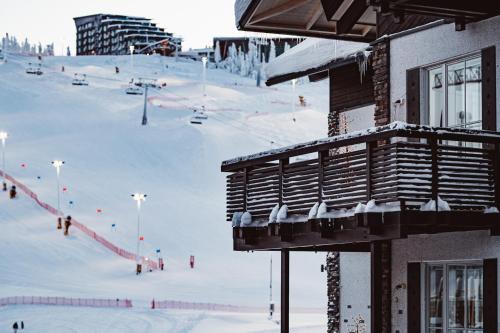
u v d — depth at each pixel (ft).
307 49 73.87
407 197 46.98
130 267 228.22
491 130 50.42
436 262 55.11
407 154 47.01
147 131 410.52
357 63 69.41
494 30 50.83
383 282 58.54
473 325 52.44
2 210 265.34
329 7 61.72
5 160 337.72
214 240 263.70
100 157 360.48
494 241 49.67
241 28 65.10
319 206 52.37
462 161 48.16
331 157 52.49
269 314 174.91
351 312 73.10
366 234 48.80
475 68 52.95
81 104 485.97
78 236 249.14
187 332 147.95
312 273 238.89
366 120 73.51
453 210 47.29
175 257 242.78
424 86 56.85
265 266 242.99
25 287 199.62
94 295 195.83
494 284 49.57
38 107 476.54
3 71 590.55
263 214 59.36
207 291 209.87
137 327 153.79
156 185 326.65
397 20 49.88
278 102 556.10
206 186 337.31
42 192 291.17
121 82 592.60
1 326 155.22
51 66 647.15
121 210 282.77
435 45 55.31
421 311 55.77
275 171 58.39
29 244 236.84
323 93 632.38
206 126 430.20
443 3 48.88
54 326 155.02
